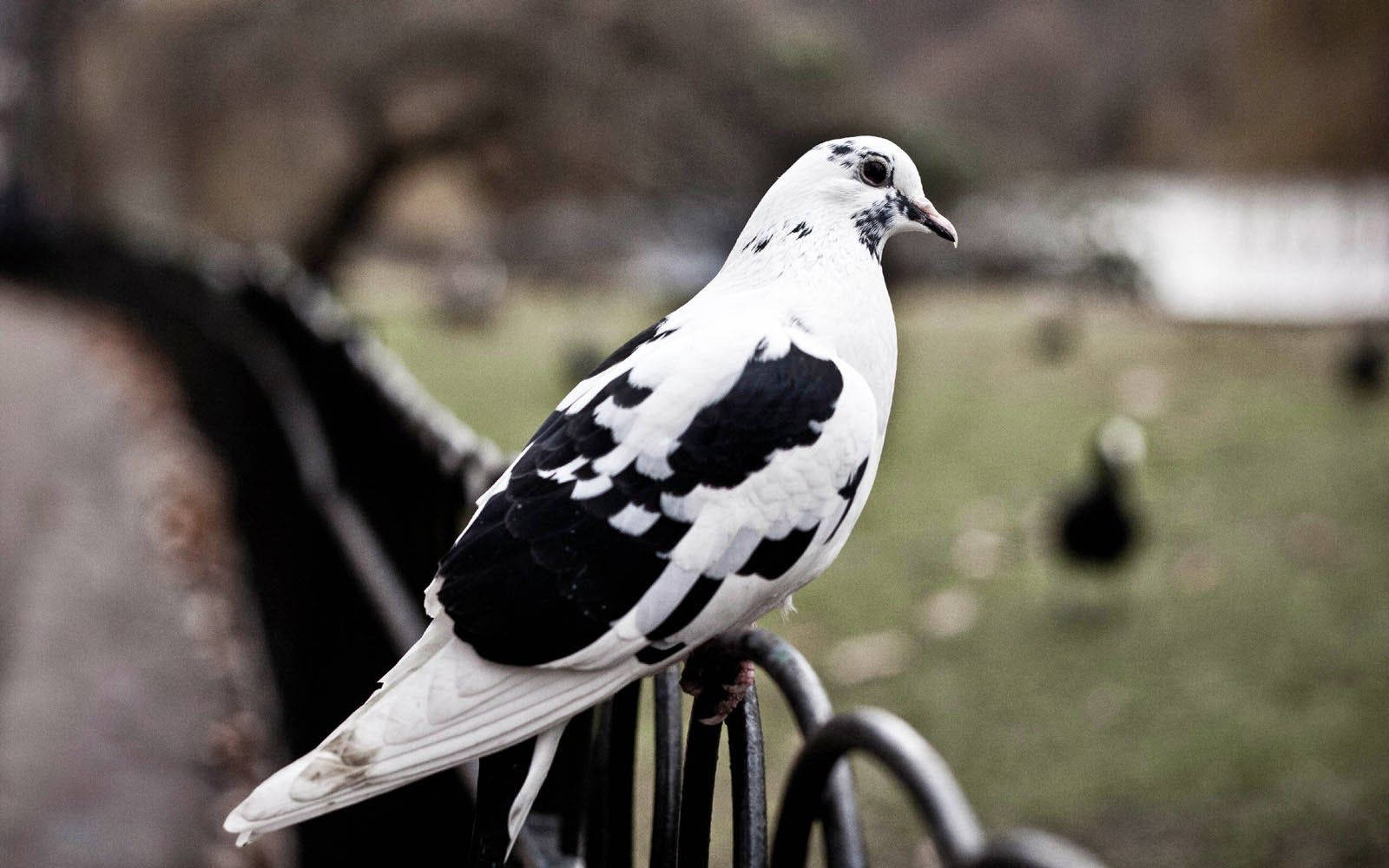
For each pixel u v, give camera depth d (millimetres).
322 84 16891
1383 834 4301
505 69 16531
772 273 1789
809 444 1554
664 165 16984
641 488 1507
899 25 33312
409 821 2463
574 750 1978
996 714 5672
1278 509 7867
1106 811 4688
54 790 4055
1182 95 27219
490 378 13891
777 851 1376
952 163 17812
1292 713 5180
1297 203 20922
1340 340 12766
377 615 2656
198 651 5207
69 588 5922
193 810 3992
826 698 1332
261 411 6816
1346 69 21750
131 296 16125
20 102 28141
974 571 7402
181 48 17719
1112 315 15508
